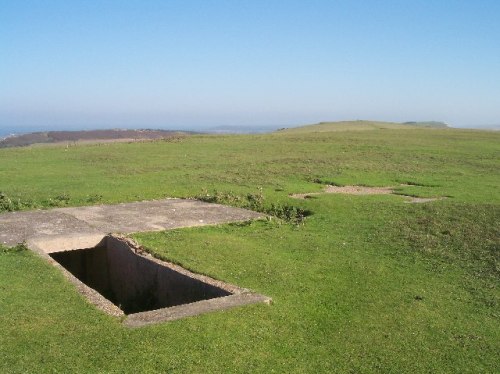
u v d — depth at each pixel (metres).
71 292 9.54
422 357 7.60
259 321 8.45
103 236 13.90
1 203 17.78
